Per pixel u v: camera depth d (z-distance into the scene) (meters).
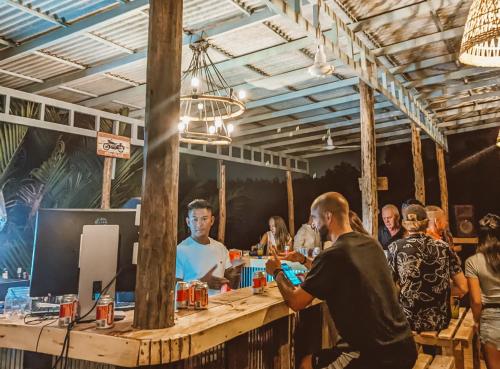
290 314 3.06
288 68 6.33
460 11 4.93
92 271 2.31
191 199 10.30
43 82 6.34
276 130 10.28
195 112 8.02
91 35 4.94
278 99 7.47
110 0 4.28
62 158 6.93
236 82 6.71
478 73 6.73
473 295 3.59
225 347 2.59
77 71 6.00
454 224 10.59
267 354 3.03
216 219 11.15
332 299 2.39
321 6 4.49
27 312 2.43
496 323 3.46
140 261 2.10
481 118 9.62
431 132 9.21
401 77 7.09
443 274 3.40
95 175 7.46
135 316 2.08
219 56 5.62
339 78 6.85
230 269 3.63
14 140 6.26
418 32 5.44
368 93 5.79
